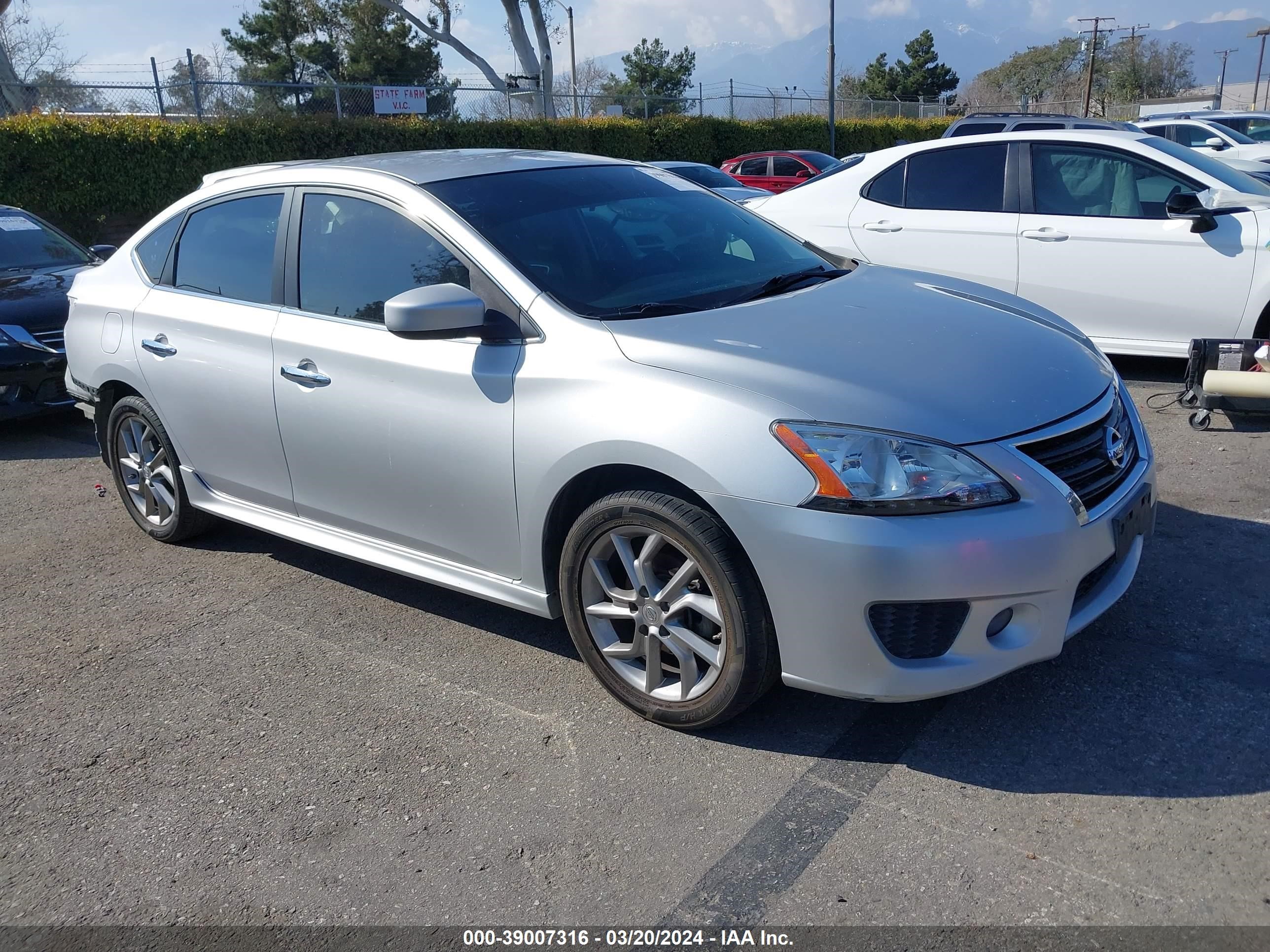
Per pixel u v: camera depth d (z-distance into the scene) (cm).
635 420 283
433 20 3400
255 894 249
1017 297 387
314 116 1872
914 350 298
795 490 260
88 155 1539
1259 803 254
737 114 3041
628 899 238
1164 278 614
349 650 371
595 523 300
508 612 396
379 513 363
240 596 424
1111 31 6606
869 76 7075
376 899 244
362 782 290
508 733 310
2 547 495
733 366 282
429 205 351
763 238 409
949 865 241
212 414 414
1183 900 225
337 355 358
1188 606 357
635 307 323
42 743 321
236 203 417
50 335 688
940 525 254
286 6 4009
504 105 2369
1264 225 587
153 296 442
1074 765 275
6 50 2038
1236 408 543
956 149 688
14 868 263
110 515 533
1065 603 269
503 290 325
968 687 265
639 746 299
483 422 319
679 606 291
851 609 259
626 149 2567
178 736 320
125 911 246
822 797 270
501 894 243
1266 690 302
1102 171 642
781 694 321
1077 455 280
